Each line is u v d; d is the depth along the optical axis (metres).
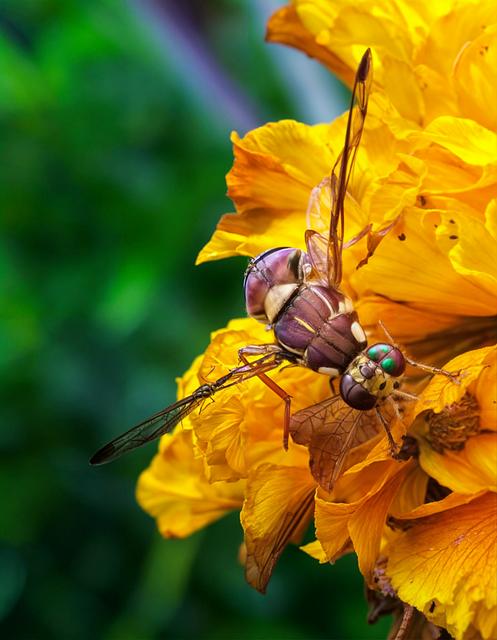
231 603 0.12
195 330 0.12
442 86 0.08
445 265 0.08
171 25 0.12
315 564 0.12
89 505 0.12
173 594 0.12
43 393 0.12
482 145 0.08
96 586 0.12
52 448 0.12
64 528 0.12
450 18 0.08
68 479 0.12
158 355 0.12
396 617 0.08
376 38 0.08
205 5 0.12
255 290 0.08
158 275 0.12
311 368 0.08
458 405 0.08
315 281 0.08
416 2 0.08
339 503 0.08
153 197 0.12
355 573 0.12
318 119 0.11
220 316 0.12
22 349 0.12
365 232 0.08
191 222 0.12
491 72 0.08
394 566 0.08
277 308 0.08
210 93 0.12
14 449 0.12
